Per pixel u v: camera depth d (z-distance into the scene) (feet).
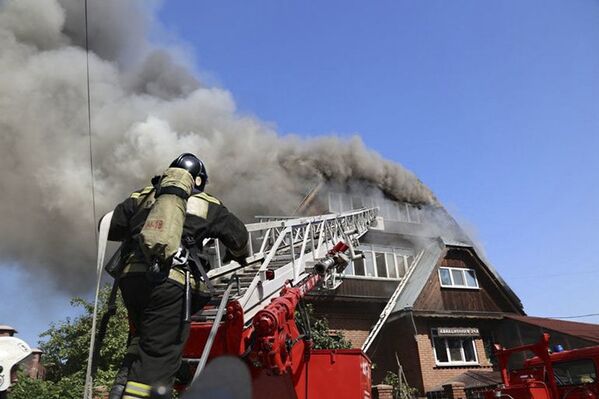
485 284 62.54
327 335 48.44
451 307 57.62
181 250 6.33
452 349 55.88
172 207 6.27
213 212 7.08
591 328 53.98
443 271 60.54
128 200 7.17
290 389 12.07
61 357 39.81
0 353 6.36
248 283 15.35
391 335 56.39
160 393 5.56
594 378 24.94
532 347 26.84
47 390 25.88
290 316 11.73
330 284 23.88
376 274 59.00
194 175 7.32
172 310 6.00
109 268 7.29
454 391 45.73
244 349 10.11
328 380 12.81
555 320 58.80
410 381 53.11
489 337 60.03
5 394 6.33
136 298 6.16
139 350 5.81
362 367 13.19
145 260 6.25
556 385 26.11
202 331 9.64
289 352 11.28
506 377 27.89
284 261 22.63
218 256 14.01
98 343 6.61
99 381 29.37
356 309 55.77
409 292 57.36
